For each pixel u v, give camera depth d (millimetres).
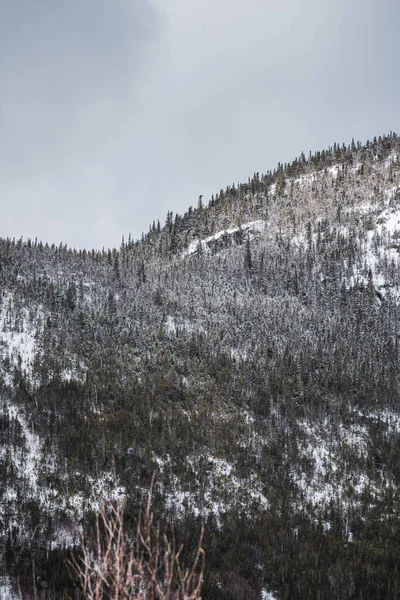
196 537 73125
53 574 54219
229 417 120062
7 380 116188
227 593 58188
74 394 115500
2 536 67688
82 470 91375
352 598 61688
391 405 135000
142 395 120125
